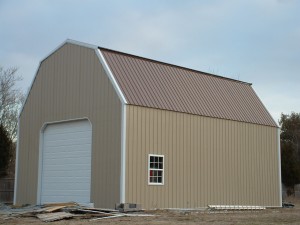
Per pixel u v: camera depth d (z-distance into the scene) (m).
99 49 22.84
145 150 21.42
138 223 15.52
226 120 25.97
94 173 21.97
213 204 24.39
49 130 25.23
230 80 29.05
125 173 20.52
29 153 25.95
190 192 23.23
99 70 22.45
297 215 19.88
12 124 46.88
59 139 24.55
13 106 47.22
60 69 24.83
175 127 22.94
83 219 17.34
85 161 22.78
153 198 21.47
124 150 20.59
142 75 23.19
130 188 20.61
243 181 26.53
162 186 21.94
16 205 24.47
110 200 20.92
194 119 24.03
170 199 22.22
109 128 21.47
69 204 21.17
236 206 25.27
